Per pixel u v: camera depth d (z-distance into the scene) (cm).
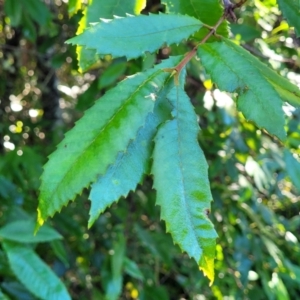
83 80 105
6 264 50
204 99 64
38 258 45
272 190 76
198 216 20
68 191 20
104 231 83
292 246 77
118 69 63
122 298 87
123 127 20
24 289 53
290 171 58
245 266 73
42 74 109
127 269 68
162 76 21
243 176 79
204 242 20
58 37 90
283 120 21
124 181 21
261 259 73
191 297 85
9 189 62
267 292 69
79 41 22
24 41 106
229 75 22
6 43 105
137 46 22
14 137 94
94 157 20
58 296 44
